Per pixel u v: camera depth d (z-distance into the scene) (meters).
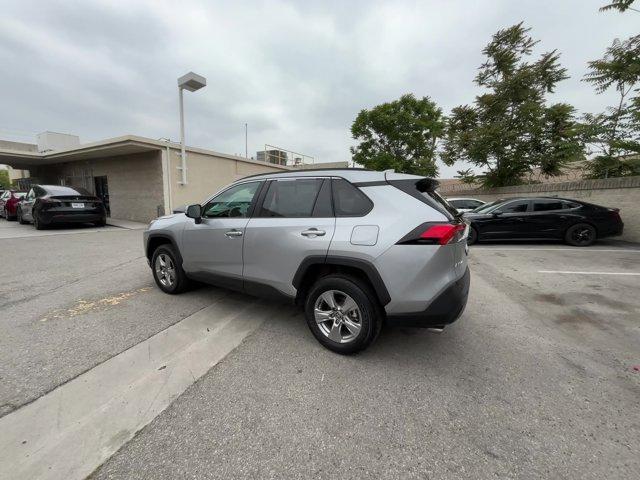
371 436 1.90
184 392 2.25
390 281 2.46
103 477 1.59
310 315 2.90
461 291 2.55
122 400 2.15
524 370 2.59
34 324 3.28
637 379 2.48
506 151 13.61
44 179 18.48
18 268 5.52
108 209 14.99
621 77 9.58
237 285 3.39
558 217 8.31
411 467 1.69
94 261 6.07
